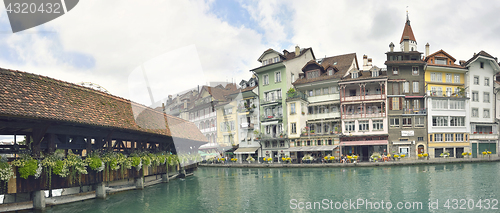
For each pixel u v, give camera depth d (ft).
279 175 103.60
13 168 37.11
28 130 40.70
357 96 150.71
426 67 153.07
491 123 163.43
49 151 41.22
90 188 56.03
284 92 165.17
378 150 150.92
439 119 151.23
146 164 62.03
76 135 45.57
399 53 153.07
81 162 44.65
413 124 149.28
